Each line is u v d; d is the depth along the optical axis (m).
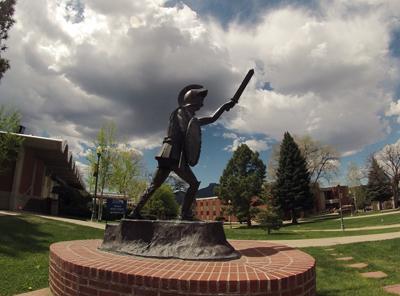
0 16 19.17
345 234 18.98
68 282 4.70
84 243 7.09
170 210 43.47
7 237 10.70
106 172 34.50
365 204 67.81
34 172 26.09
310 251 11.19
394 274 8.24
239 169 54.34
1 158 20.44
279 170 47.84
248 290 3.73
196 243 5.29
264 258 5.35
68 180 42.97
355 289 6.82
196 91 6.73
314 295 4.71
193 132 6.43
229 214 44.06
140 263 4.70
